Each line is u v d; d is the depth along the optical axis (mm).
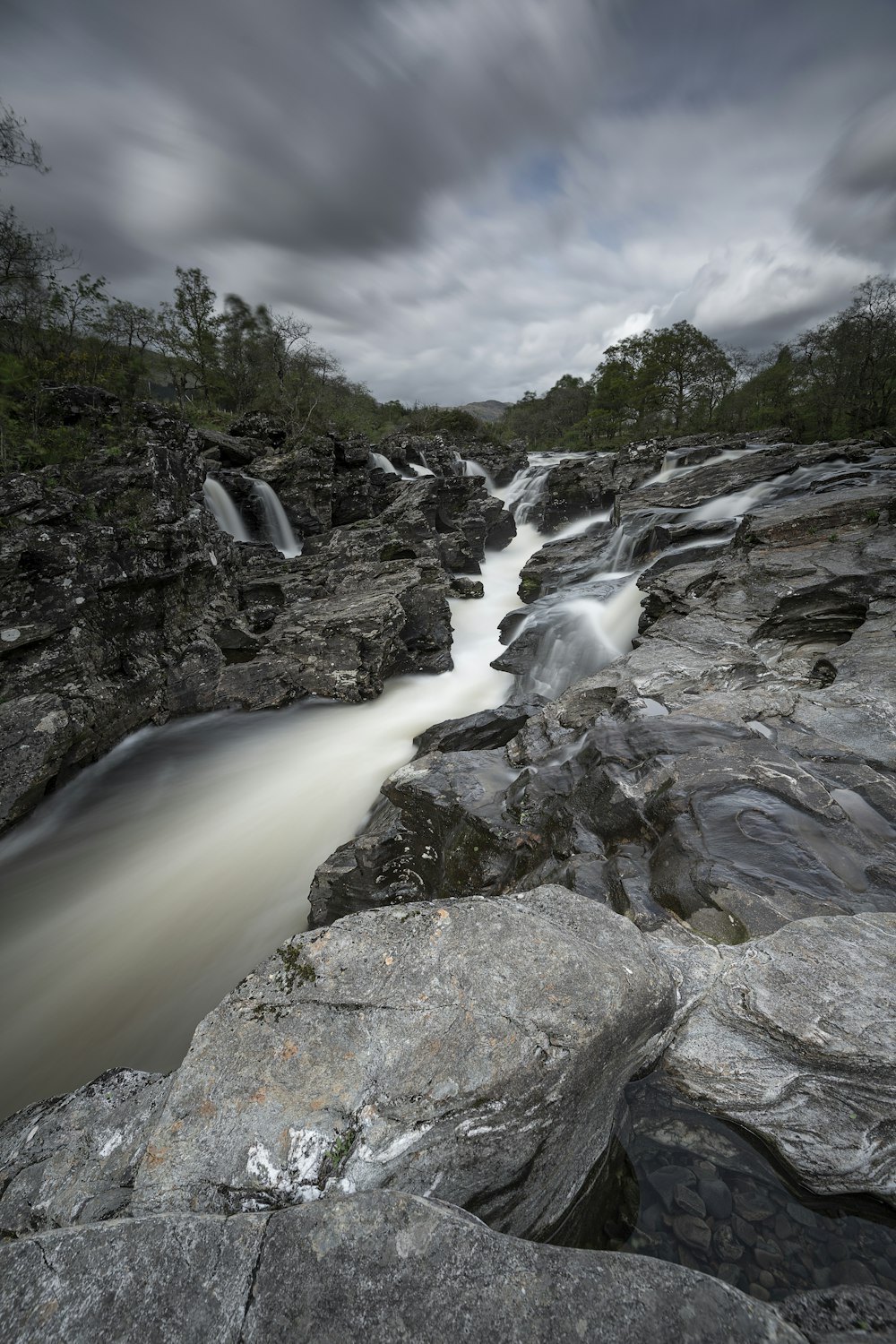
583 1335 1640
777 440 32094
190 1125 2375
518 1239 1884
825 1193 2654
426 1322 1684
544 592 21031
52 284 24547
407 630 17094
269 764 11836
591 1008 2664
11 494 10922
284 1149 2273
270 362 48781
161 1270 1843
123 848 9570
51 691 10734
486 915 3178
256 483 25188
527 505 37219
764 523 13461
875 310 40062
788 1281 2365
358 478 29891
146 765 11930
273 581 18141
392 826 7188
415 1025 2613
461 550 26875
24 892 8688
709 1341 1618
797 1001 2861
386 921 3174
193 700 13852
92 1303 1777
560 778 5949
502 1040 2539
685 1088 2988
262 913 8047
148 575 13008
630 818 4934
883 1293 2061
